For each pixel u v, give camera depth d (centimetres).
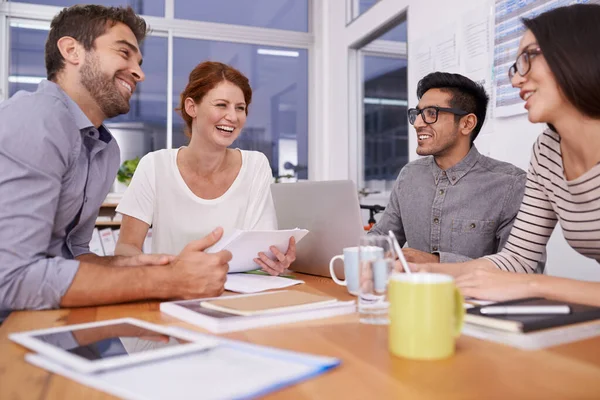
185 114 180
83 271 91
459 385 50
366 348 64
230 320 74
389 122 356
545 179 127
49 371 55
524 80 106
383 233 196
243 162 186
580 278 183
